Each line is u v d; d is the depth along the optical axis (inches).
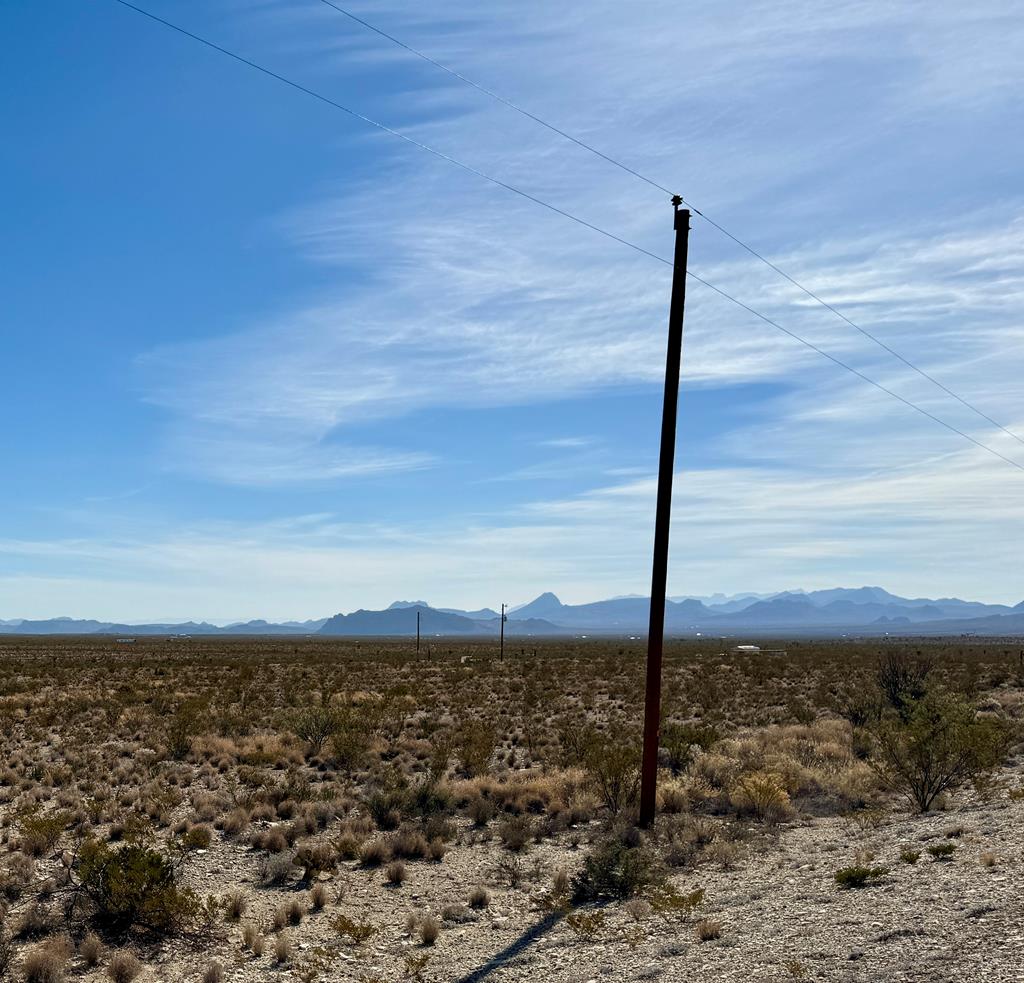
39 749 1317.7
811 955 403.9
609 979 422.3
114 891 551.8
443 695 2276.1
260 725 1628.9
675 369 810.8
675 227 815.7
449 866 708.7
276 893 636.1
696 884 612.4
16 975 472.4
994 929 390.6
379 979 463.8
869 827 751.7
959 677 2454.5
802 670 3068.4
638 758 948.6
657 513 805.9
